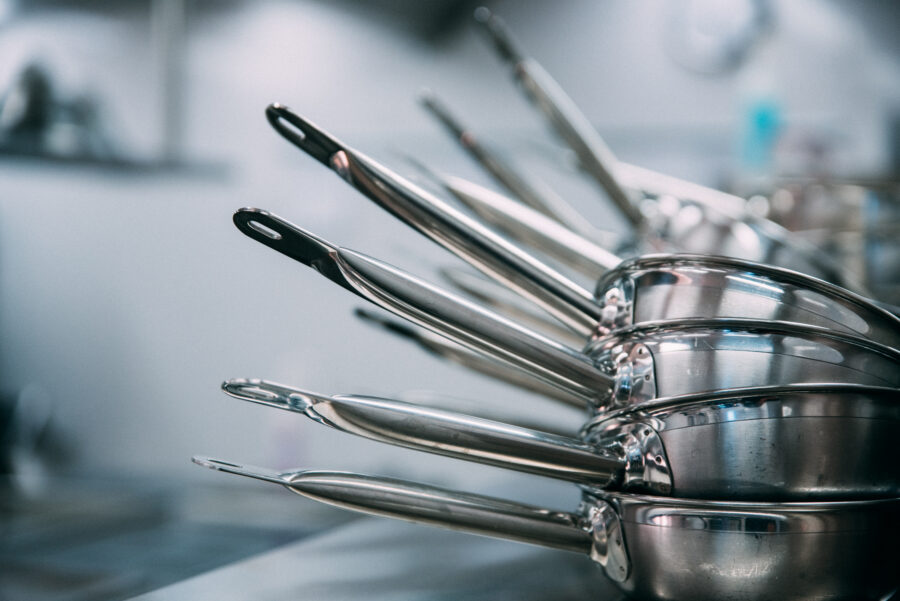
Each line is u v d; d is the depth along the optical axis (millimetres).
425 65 2354
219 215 2551
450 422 179
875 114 1962
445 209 194
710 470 190
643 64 2172
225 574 303
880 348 198
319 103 2428
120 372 2613
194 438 2545
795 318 199
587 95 2209
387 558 334
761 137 1140
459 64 2326
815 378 194
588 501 212
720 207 356
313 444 2412
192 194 2572
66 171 1976
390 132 2371
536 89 318
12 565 1226
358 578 296
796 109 2012
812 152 1857
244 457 2500
